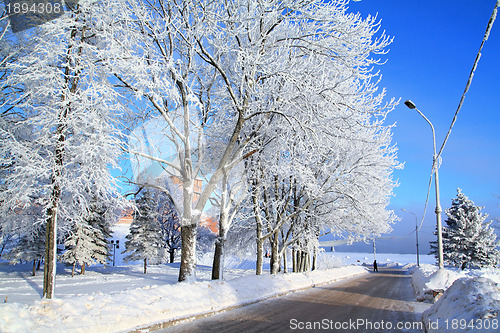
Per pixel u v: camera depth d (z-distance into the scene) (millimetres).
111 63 9781
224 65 14641
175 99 10719
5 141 8570
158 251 30562
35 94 9000
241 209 19422
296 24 13602
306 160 15250
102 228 28156
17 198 8852
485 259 39562
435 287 12422
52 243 8359
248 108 13750
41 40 8758
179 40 13172
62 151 8812
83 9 9250
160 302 8039
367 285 19688
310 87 12086
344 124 13586
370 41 12617
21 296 10961
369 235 23688
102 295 7469
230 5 12461
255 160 15445
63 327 5715
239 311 9406
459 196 44062
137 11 10664
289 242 19031
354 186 16453
